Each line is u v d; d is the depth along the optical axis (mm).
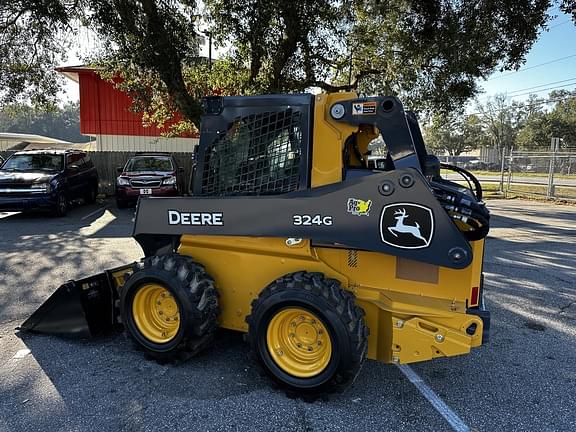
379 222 2795
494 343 4012
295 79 12586
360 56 13875
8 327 4160
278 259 3270
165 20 10734
